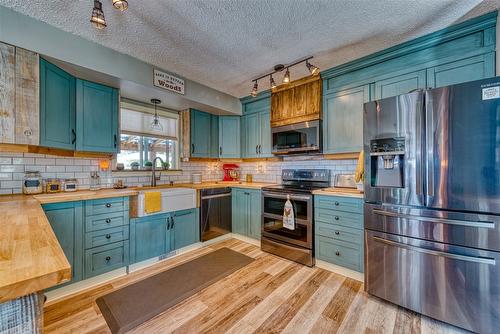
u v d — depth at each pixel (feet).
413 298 5.33
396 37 6.43
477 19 5.58
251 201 10.36
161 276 7.19
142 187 9.35
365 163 6.23
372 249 6.05
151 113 10.25
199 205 9.80
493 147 4.45
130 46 6.78
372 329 4.87
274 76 9.15
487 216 4.51
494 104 4.45
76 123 7.02
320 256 7.80
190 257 8.75
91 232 6.59
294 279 7.04
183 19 5.52
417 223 5.29
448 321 4.91
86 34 6.13
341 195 7.23
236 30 6.02
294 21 5.66
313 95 9.04
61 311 5.41
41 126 5.83
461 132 4.75
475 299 4.62
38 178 6.75
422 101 5.22
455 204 4.83
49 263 1.96
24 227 3.13
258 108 11.50
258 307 5.65
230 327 4.95
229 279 7.04
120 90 8.23
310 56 7.50
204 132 11.55
